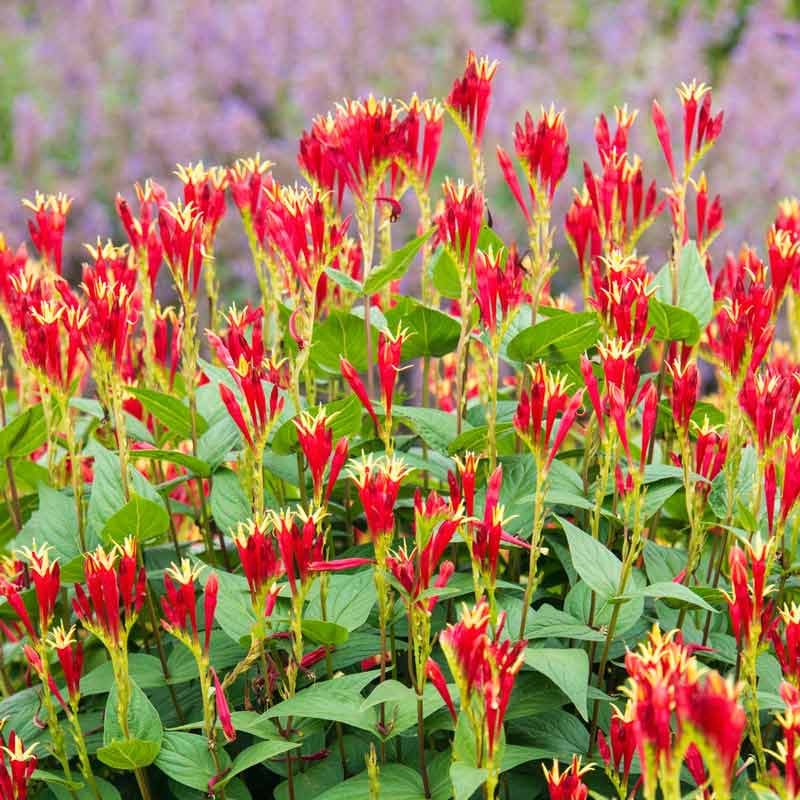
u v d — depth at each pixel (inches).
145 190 61.0
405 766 55.4
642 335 55.9
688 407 56.4
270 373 55.9
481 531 54.1
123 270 60.2
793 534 56.6
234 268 101.0
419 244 58.5
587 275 60.7
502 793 56.9
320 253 57.6
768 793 50.9
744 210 108.3
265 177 61.5
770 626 54.2
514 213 109.1
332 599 57.0
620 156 59.9
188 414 60.1
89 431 66.7
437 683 52.6
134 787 59.6
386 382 54.9
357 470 54.7
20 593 58.5
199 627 58.4
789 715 51.2
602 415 56.1
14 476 64.1
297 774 57.2
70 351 57.1
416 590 53.8
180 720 58.4
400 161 61.1
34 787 59.0
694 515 57.5
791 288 62.1
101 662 64.3
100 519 57.8
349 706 54.8
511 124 109.4
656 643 51.3
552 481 59.1
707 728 48.4
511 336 61.3
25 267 60.9
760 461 56.1
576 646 58.8
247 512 59.2
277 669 57.0
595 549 56.0
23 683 64.9
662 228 103.8
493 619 54.3
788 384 55.3
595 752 56.7
